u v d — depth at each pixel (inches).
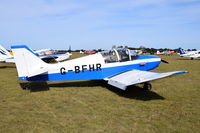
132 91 239.5
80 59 254.5
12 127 129.6
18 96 213.9
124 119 144.1
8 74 409.4
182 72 170.7
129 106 176.4
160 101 193.3
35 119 144.3
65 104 183.2
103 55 261.7
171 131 123.8
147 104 182.7
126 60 273.3
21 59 225.6
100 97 209.8
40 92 233.8
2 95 218.1
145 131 123.5
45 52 842.2
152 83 292.5
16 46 221.9
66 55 871.7
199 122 138.6
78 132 121.6
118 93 228.7
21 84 289.7
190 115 152.9
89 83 299.0
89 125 132.7
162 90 243.9
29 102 190.1
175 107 173.3
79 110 165.2
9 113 157.6
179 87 262.8
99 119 144.1
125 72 254.2
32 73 222.2
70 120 142.1
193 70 475.8
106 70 259.6
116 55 266.1
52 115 153.0
